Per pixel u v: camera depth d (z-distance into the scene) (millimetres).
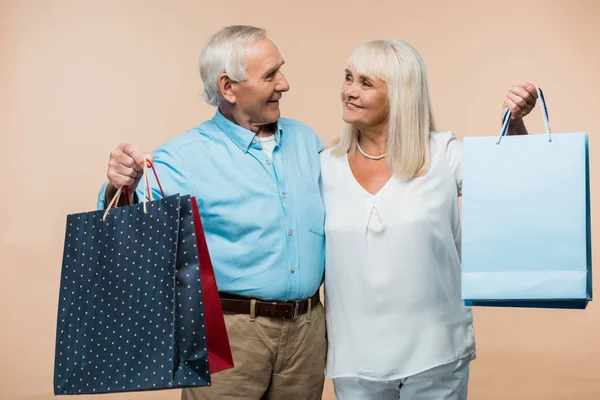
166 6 6406
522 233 2330
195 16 6391
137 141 6375
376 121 2748
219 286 2691
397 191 2715
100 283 2229
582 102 6500
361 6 6418
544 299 2361
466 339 2789
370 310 2719
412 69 2715
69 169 6379
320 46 6375
